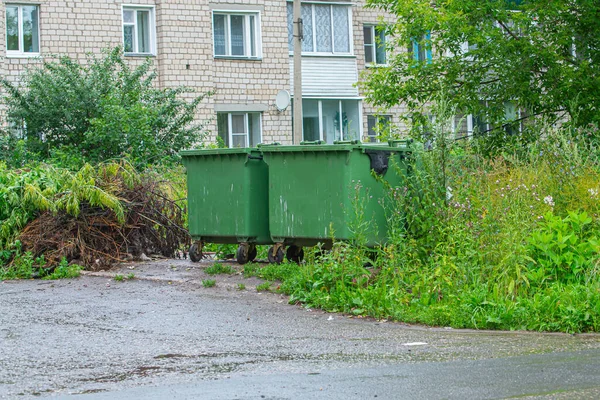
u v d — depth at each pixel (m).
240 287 13.31
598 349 9.15
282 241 14.46
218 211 15.41
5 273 15.55
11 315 11.71
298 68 25.47
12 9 31.00
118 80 28.05
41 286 14.50
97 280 14.85
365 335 10.16
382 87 22.36
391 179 13.95
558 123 22.48
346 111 37.16
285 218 14.33
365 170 13.74
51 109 26.66
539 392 7.23
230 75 34.50
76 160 25.39
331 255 12.64
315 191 13.98
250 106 34.88
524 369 8.12
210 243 16.52
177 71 33.31
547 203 13.24
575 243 11.99
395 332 10.35
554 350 9.11
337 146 13.64
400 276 12.16
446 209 13.04
